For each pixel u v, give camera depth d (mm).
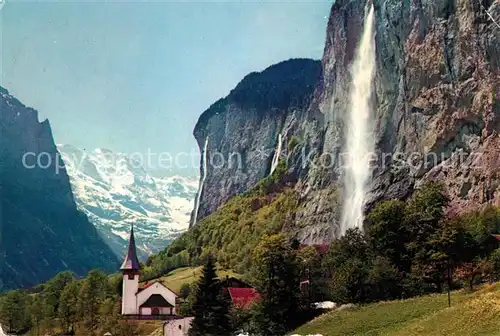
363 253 148125
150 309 198500
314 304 134125
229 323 133125
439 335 90812
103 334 180125
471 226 166875
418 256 133625
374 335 103312
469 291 115188
